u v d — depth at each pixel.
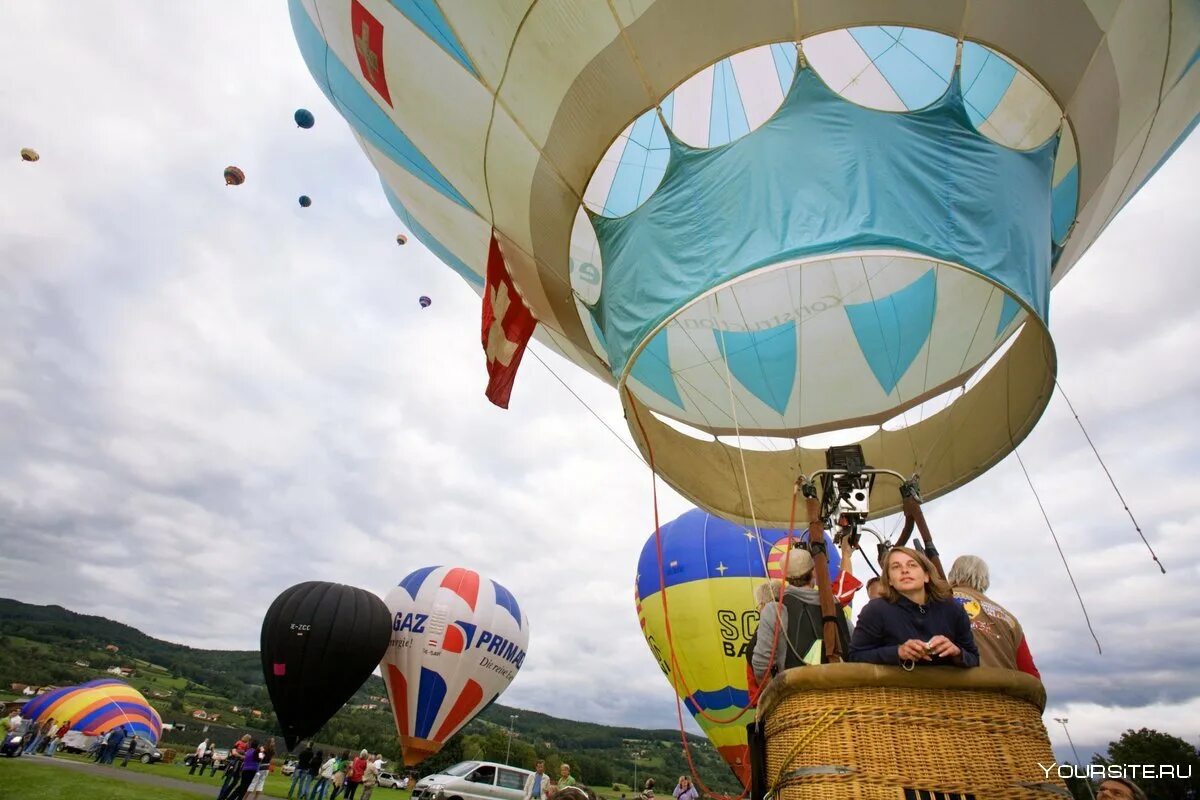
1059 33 4.80
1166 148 5.96
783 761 2.46
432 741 19.38
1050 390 5.32
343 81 7.51
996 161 4.77
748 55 8.60
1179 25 4.89
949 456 6.41
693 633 12.12
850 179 4.61
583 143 5.59
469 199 6.94
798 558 3.52
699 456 7.11
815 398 8.51
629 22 5.06
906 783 2.21
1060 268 6.51
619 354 5.21
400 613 20.00
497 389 7.12
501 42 5.50
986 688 2.32
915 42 7.68
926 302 8.06
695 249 4.88
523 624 21.61
